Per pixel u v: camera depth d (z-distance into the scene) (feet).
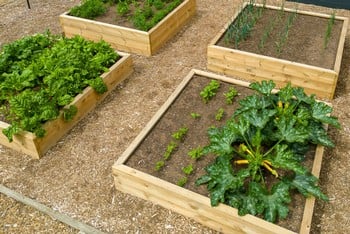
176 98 12.87
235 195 9.14
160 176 10.09
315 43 14.87
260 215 8.82
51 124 11.92
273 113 10.40
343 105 13.20
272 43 14.99
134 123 13.05
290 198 9.06
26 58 14.61
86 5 18.19
